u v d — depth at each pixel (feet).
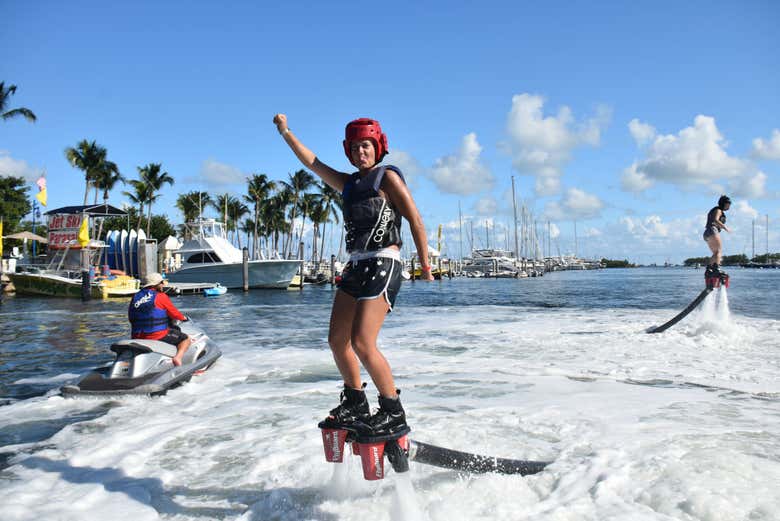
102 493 10.34
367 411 9.35
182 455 12.67
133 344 20.38
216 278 147.64
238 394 19.62
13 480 11.23
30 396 20.54
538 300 89.51
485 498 9.10
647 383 19.81
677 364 23.52
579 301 84.02
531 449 11.89
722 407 15.79
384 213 9.10
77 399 18.98
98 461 12.49
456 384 20.31
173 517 9.18
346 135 9.66
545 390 18.90
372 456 8.55
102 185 189.16
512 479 9.81
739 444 11.75
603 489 9.07
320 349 32.24
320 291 148.66
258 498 9.89
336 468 9.81
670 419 14.30
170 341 21.79
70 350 34.27
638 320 45.37
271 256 225.15
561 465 10.42
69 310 76.28
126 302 97.25
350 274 9.21
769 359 24.41
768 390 18.31
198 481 10.90
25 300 104.37
